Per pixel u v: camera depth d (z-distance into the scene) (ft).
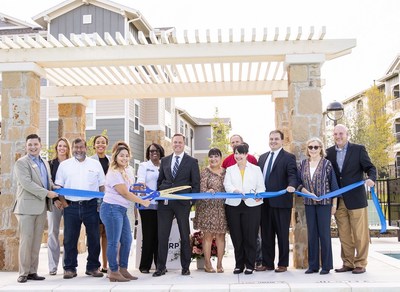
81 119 32.91
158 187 21.95
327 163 21.34
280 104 32.94
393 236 41.42
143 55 24.50
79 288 18.67
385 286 18.24
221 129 82.64
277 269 21.99
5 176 24.66
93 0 60.90
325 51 23.82
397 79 98.53
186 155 21.93
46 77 29.73
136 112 70.08
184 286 18.74
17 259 24.07
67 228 21.50
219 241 22.41
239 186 21.44
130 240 20.98
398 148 99.09
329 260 21.17
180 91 33.04
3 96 24.99
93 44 24.70
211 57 24.53
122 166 20.26
